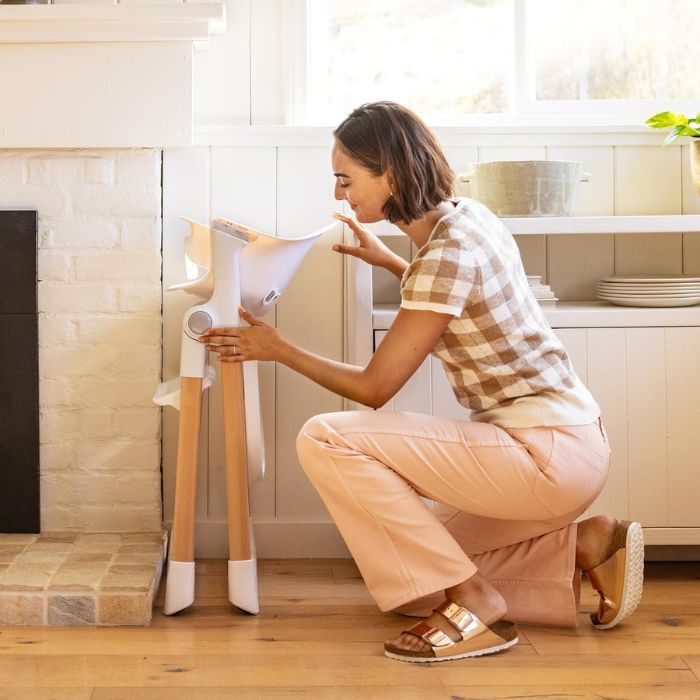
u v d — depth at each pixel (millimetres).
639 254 2881
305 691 1813
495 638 2000
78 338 2699
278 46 2801
